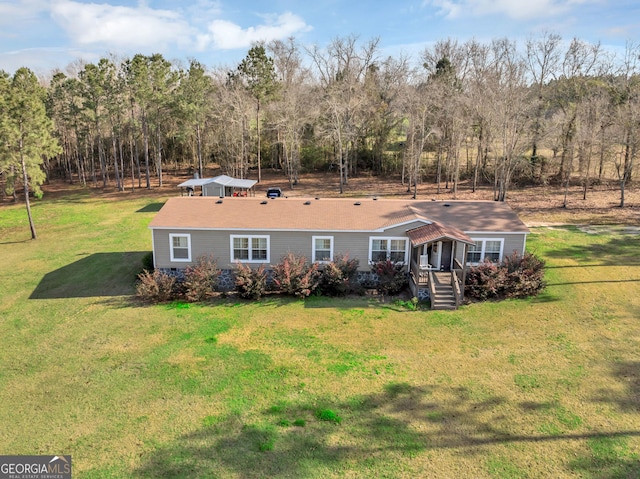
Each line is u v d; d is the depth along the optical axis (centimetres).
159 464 1076
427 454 1102
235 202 2462
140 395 1366
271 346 1664
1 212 4175
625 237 2831
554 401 1302
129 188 5253
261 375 1465
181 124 5269
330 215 2338
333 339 1716
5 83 3114
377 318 1900
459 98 4109
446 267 2233
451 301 1991
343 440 1153
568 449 1109
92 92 4828
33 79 3712
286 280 2091
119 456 1105
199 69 5072
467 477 1030
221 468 1061
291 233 2244
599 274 2267
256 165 6294
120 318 1931
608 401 1295
